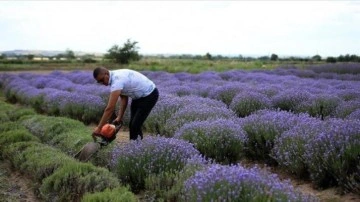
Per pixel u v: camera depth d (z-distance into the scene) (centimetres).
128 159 519
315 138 536
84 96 1162
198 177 388
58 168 535
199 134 628
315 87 1509
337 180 486
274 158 591
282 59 6756
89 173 502
